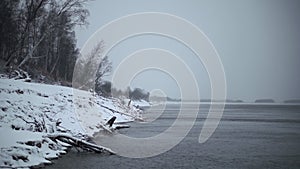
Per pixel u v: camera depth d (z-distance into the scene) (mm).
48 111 22562
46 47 48281
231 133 35625
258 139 29828
